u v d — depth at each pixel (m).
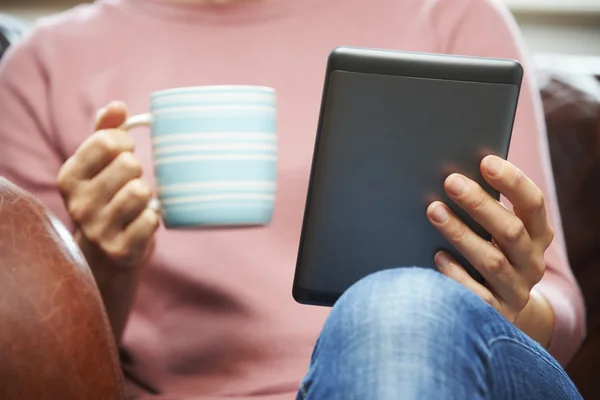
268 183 0.94
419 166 0.90
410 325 0.62
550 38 2.08
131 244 1.04
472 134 0.90
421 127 0.90
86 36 1.40
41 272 0.72
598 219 1.43
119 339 1.23
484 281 0.93
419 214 0.91
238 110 0.92
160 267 1.25
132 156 1.02
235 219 0.93
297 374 1.18
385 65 0.90
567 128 1.47
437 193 0.90
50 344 0.71
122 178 1.02
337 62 0.90
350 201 0.91
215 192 0.92
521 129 1.27
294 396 1.13
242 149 0.92
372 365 0.61
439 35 1.33
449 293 0.66
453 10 1.34
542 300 1.15
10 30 1.62
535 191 0.90
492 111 0.90
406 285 0.66
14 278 0.71
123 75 1.35
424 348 0.61
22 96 1.40
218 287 1.22
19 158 1.38
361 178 0.91
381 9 1.34
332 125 0.90
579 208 1.44
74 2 2.05
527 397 0.69
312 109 1.29
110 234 1.04
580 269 1.44
